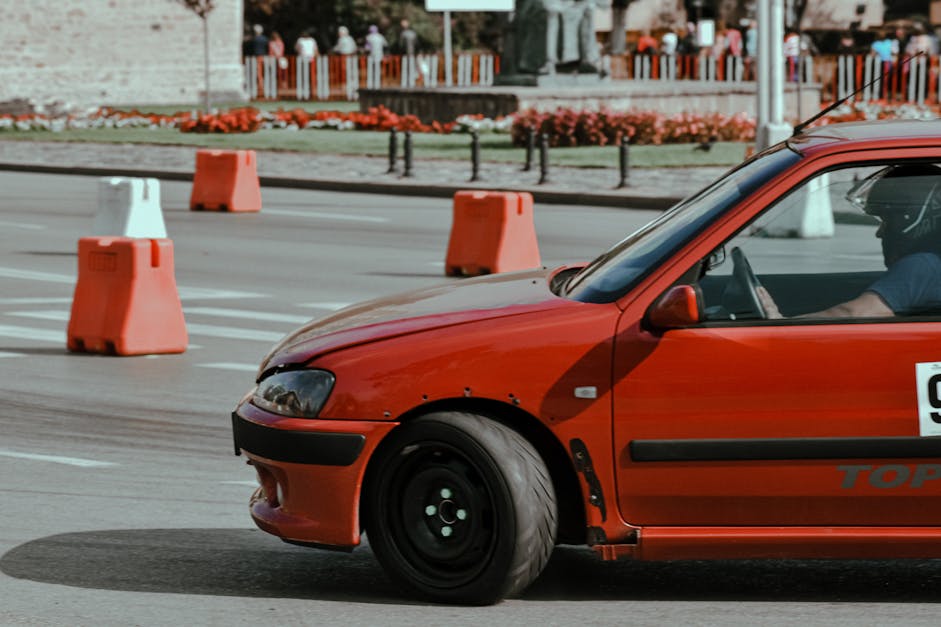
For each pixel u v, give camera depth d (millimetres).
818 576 7934
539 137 43062
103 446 11188
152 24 65562
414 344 7355
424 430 7281
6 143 45406
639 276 7320
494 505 7234
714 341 7137
